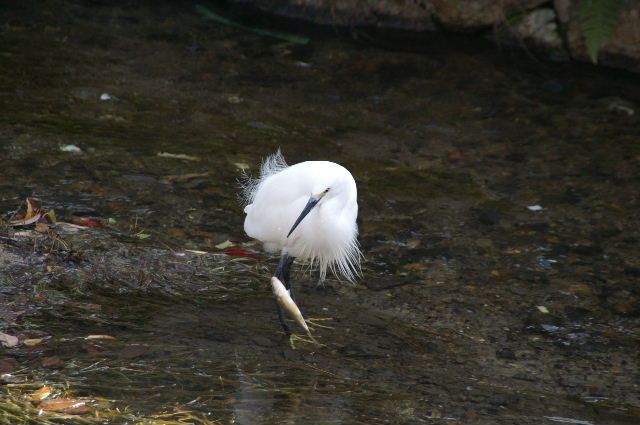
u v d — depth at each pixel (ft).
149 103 43.57
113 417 20.94
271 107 44.65
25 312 25.46
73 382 22.30
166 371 23.40
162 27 54.44
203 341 25.30
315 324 27.25
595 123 45.06
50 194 33.19
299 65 50.34
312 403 22.63
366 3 55.57
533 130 44.01
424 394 23.67
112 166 36.40
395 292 29.63
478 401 23.53
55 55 48.34
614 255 32.99
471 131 43.57
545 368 25.73
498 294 29.86
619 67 51.16
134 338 24.94
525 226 34.86
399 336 26.89
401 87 48.39
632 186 38.70
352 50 53.01
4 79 44.34
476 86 49.01
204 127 41.52
